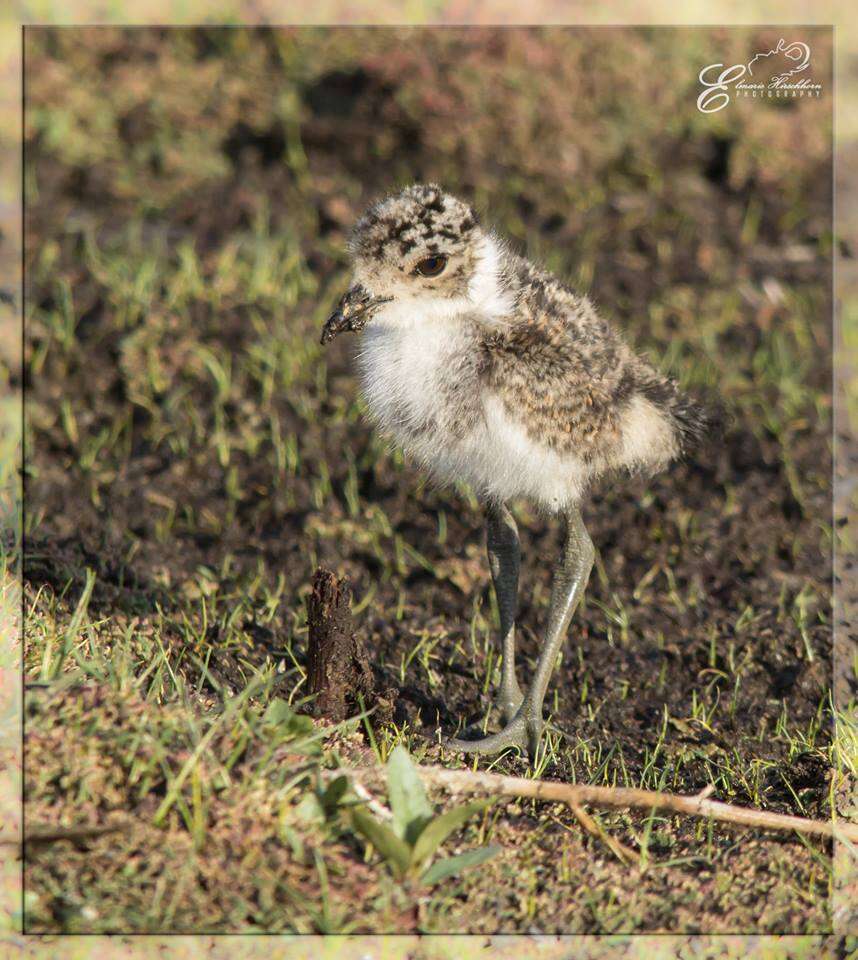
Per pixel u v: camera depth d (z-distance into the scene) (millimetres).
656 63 15070
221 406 11008
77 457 10312
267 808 6215
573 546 7539
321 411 11094
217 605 8734
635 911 6309
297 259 12891
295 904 5910
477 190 14203
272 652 8141
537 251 13336
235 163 14656
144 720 6480
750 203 14516
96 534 9398
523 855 6555
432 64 14773
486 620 9039
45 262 12688
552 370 7066
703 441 8039
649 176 14641
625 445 7391
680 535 10016
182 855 5969
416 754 7242
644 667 8594
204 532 9688
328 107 15031
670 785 7441
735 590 9438
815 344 12438
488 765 7391
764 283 13359
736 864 6719
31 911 5773
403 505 10195
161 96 14625
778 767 7691
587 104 14742
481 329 7203
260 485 10258
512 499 7809
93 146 14391
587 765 7531
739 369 12000
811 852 6789
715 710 8219
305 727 6695
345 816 6312
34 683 6684
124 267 12633
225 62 15281
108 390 11148
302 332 11891
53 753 6281
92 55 15164
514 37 14883
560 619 7535
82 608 7625
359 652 7348
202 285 12422
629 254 13625
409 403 7270
